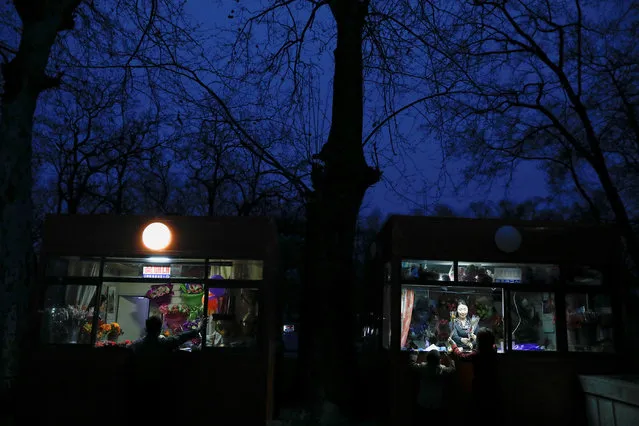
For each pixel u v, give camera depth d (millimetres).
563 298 8492
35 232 17984
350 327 8523
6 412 7438
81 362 7930
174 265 8430
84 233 8352
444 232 8508
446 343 8477
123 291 8492
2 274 7609
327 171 9039
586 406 7988
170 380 7898
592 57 12688
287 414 8578
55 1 8445
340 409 8109
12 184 7840
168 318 8375
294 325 22312
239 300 8227
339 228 8766
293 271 18703
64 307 8234
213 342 8078
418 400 7695
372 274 10586
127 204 24656
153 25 10391
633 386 6848
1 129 7984
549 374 8164
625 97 12289
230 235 8359
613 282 8539
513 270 8578
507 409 8047
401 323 8344
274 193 18562
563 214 19812
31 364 7895
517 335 8391
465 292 8633
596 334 8406
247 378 7949
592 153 12344
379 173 9273
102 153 20172
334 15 9906
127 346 8188
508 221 8594
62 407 7828
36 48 8195
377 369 9438
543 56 12070
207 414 7848
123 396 7855
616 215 10719
